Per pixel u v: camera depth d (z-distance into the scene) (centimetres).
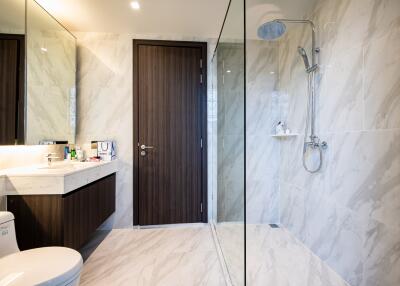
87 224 200
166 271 188
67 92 258
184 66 287
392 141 131
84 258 209
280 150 287
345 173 172
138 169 280
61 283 102
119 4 215
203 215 291
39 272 104
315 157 212
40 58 216
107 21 247
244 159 138
